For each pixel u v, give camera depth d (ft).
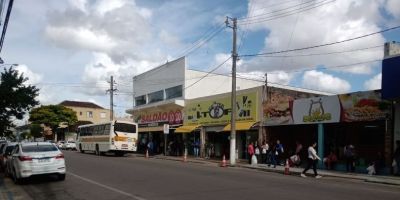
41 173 57.52
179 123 140.15
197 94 142.41
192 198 43.14
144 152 163.43
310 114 91.40
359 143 83.35
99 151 139.54
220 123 119.14
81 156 123.85
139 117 170.81
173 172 71.05
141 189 50.06
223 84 148.87
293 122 95.50
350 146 79.92
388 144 75.25
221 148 120.88
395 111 74.59
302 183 57.62
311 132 95.35
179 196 44.50
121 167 81.05
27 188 53.67
